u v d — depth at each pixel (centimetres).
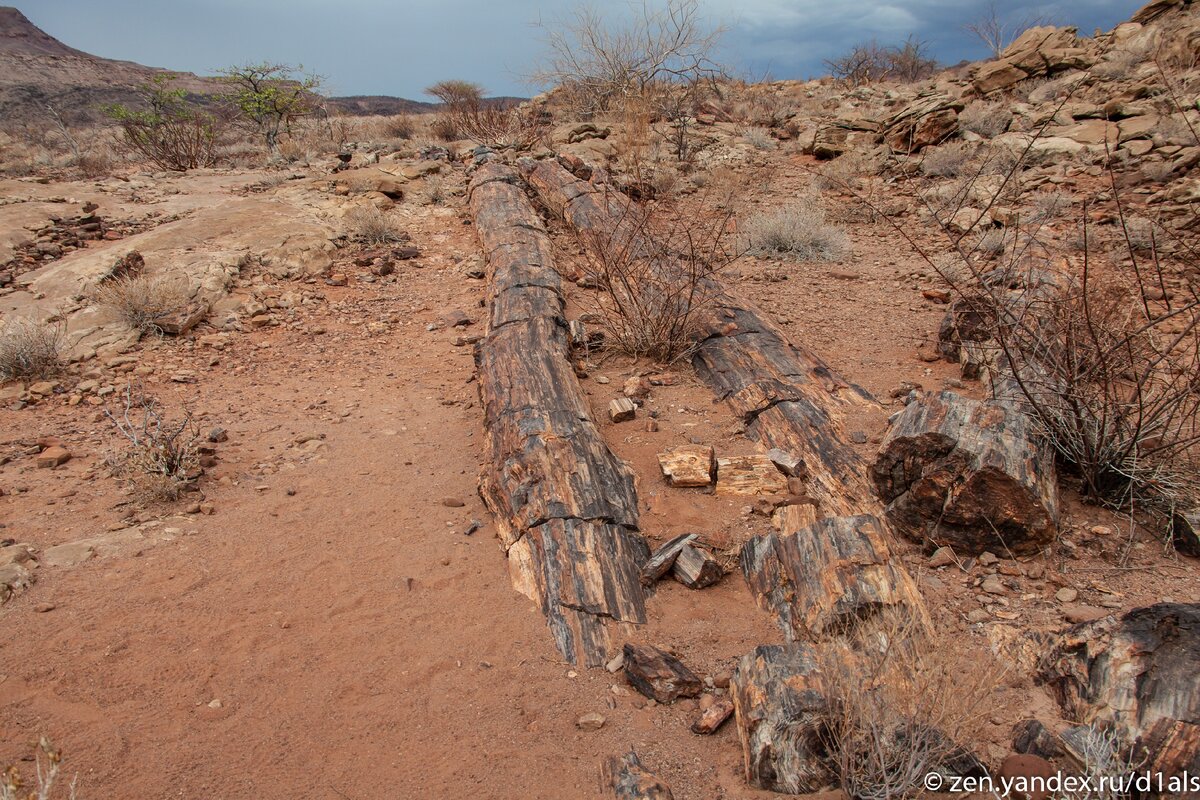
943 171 1191
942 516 373
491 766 277
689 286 638
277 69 1997
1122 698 257
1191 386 378
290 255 861
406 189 1121
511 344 543
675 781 269
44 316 700
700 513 413
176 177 1276
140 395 595
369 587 373
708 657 326
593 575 357
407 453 503
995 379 494
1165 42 1427
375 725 295
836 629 315
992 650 310
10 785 210
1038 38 1562
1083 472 402
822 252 914
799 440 464
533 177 1081
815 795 258
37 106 5453
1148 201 889
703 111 1728
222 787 266
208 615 351
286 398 591
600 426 501
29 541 402
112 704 299
